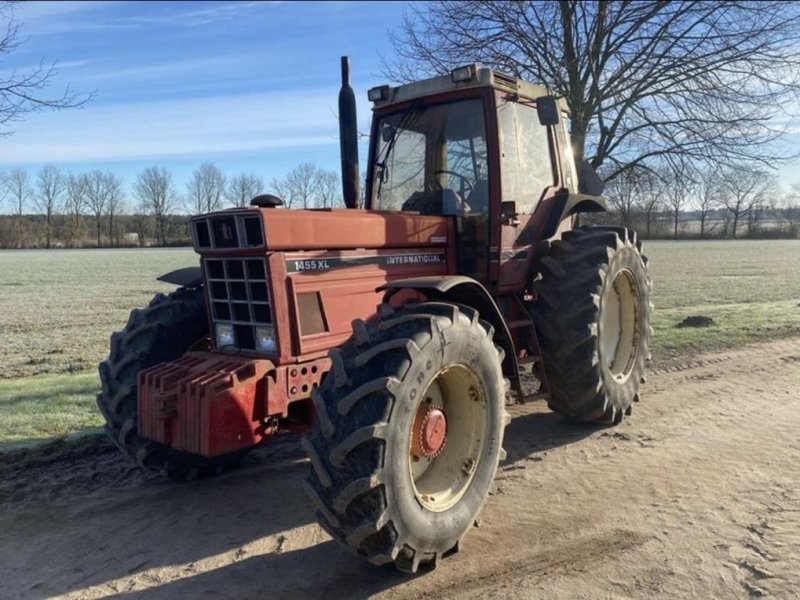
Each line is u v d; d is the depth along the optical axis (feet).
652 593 10.25
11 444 17.74
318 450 10.18
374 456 9.89
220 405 11.62
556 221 17.92
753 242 208.54
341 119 16.34
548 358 17.11
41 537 12.69
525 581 10.73
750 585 10.37
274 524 13.17
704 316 38.24
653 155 32.96
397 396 10.14
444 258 16.15
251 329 12.79
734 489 14.07
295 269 12.59
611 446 17.15
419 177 17.25
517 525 12.76
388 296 12.90
